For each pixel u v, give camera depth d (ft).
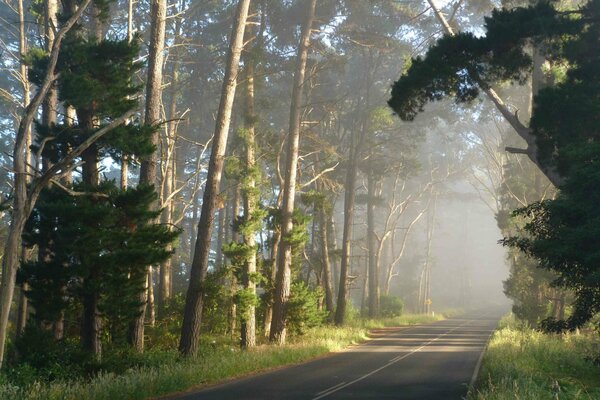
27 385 48.85
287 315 108.99
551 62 65.98
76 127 65.82
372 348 110.32
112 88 65.00
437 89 63.31
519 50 62.75
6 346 71.36
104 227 62.49
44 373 55.36
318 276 157.79
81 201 61.93
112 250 64.13
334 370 75.10
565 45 60.39
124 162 71.36
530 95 145.59
